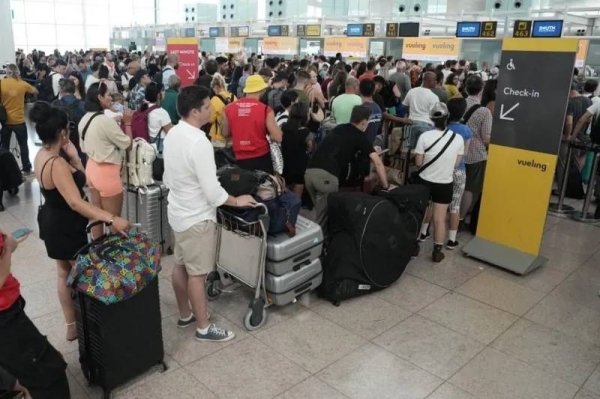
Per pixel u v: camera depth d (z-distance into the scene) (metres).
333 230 3.47
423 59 11.12
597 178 5.85
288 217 2.96
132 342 2.36
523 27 8.74
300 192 4.92
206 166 2.47
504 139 3.95
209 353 2.77
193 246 2.64
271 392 2.47
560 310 3.38
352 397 2.46
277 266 2.96
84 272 2.19
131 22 28.03
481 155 4.53
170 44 6.93
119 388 2.46
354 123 3.83
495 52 13.38
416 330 3.08
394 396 2.48
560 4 9.40
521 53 3.72
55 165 2.40
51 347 2.12
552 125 3.66
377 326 3.11
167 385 2.49
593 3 9.08
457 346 2.93
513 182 3.96
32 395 2.05
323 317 3.20
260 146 4.01
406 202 3.55
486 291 3.63
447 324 3.16
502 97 3.90
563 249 4.49
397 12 12.23
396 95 6.53
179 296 2.92
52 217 2.53
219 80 4.96
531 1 9.47
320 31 12.62
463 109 4.01
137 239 2.39
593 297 3.58
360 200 3.36
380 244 3.38
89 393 2.42
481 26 9.66
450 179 3.93
